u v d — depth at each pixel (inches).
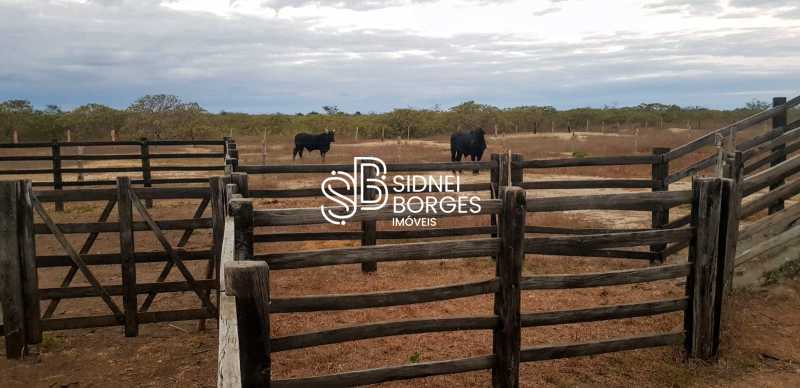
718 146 305.6
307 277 298.8
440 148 1161.4
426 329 147.3
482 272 304.3
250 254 137.0
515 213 150.3
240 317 100.3
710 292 182.5
